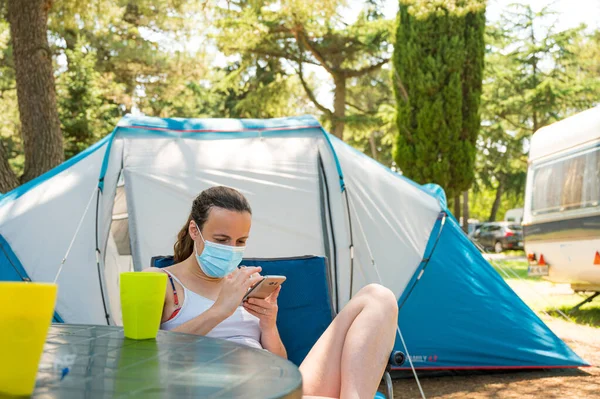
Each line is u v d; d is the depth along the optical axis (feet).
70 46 66.54
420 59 52.54
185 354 4.64
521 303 17.40
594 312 27.96
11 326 3.33
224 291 7.34
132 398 3.40
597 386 15.62
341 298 15.53
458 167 52.70
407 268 16.34
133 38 66.85
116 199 17.30
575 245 26.40
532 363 16.69
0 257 14.98
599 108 25.85
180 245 8.67
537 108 84.94
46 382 3.72
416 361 16.02
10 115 65.46
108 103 74.54
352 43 71.82
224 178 15.72
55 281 14.74
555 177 28.22
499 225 80.23
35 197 15.66
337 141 17.11
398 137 54.29
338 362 7.11
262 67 80.07
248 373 4.05
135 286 5.22
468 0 37.83
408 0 37.47
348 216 15.98
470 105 53.26
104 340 5.17
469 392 15.20
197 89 88.12
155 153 15.96
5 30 49.67
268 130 16.72
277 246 15.49
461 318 16.47
